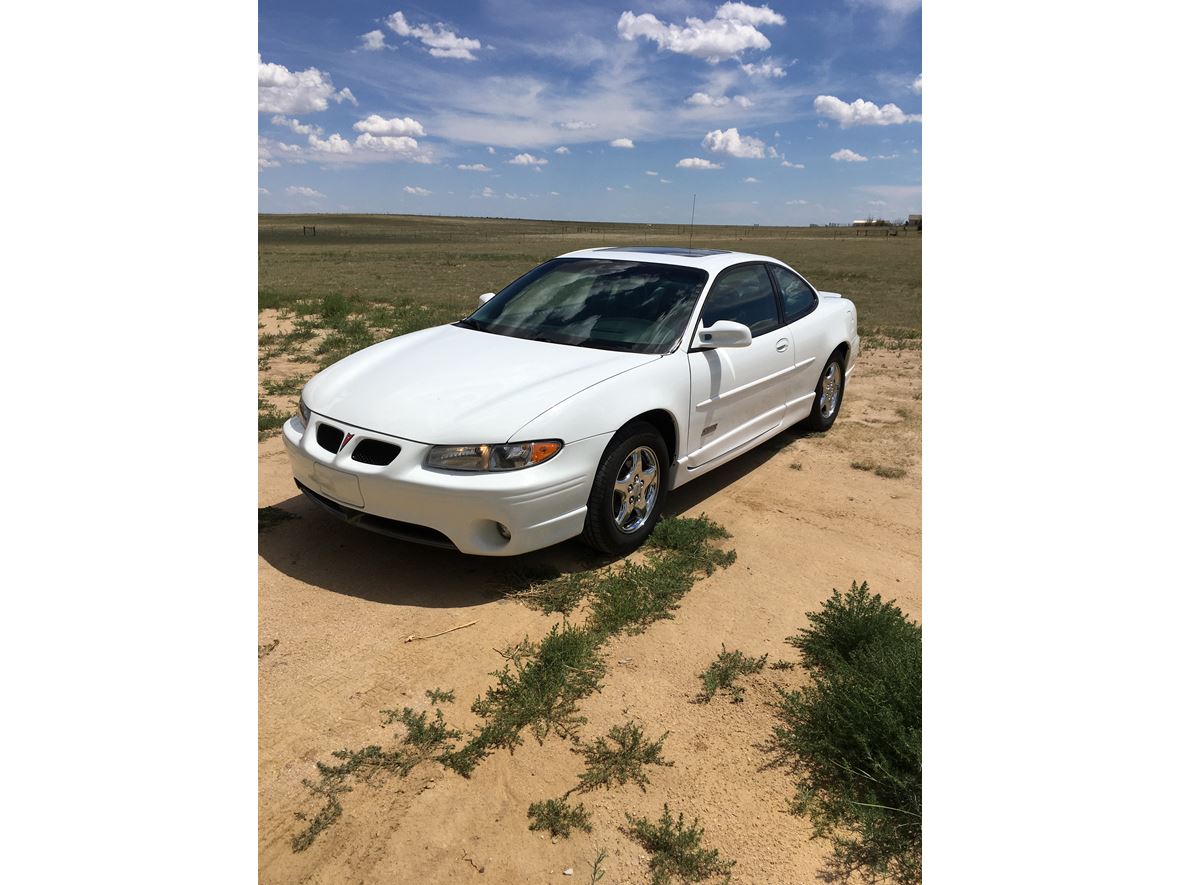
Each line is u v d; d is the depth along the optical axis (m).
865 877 2.11
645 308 4.46
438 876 2.07
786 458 5.71
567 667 2.97
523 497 3.32
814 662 3.11
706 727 2.71
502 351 4.12
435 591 3.54
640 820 2.27
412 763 2.47
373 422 3.51
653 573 3.73
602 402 3.62
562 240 89.50
